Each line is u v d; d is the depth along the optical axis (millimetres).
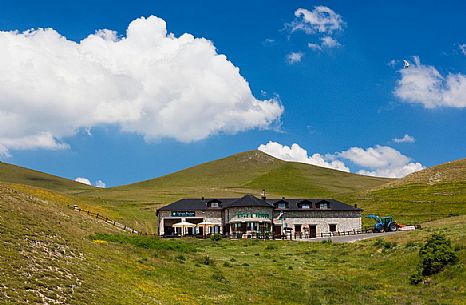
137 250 55906
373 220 125688
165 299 38031
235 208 102938
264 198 113188
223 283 47844
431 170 166750
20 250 36812
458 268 49781
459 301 43156
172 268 50281
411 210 131000
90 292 33281
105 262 44031
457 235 63750
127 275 42250
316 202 109000
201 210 107938
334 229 106938
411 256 58344
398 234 76312
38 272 33469
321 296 46188
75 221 68625
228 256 67312
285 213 106812
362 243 75875
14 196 64688
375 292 48438
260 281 50750
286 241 85625
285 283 50594
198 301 39844
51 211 67438
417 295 46438
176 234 106000
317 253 71562
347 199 156000
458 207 126438
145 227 108000
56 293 30781
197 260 58156
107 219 91438
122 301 33656
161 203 156875
